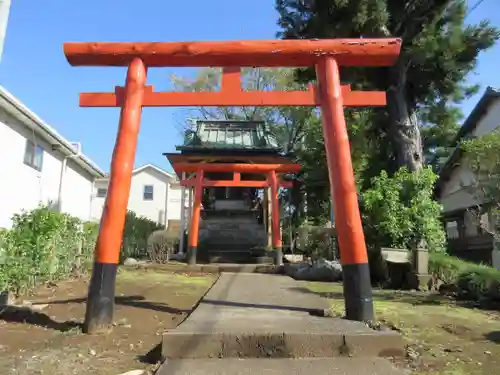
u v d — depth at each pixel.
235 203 21.06
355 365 3.80
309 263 14.00
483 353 4.29
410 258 9.66
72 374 3.62
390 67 11.93
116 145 5.65
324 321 4.90
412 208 10.22
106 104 5.96
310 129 24.00
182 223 18.89
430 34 11.27
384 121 14.00
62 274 9.16
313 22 11.79
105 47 5.93
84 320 5.17
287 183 17.19
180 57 5.97
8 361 3.91
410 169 11.80
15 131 11.66
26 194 12.38
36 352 4.22
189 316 5.19
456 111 19.92
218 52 5.95
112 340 4.74
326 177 20.55
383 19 10.51
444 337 4.95
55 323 5.45
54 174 14.45
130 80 5.88
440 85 12.74
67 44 5.93
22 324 5.34
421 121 20.53
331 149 5.71
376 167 15.11
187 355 4.03
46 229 8.00
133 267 14.10
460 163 16.62
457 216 18.28
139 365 3.92
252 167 16.45
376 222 10.72
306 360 3.96
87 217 18.28
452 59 11.83
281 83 26.92
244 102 5.99
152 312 6.36
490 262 14.37
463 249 16.81
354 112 16.50
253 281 10.23
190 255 15.33
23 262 7.03
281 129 28.89
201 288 9.43
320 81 5.99
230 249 18.06
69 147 14.48
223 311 5.64
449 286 8.83
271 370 3.65
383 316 6.12
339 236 5.45
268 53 5.95
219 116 30.38
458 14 11.77
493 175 8.45
